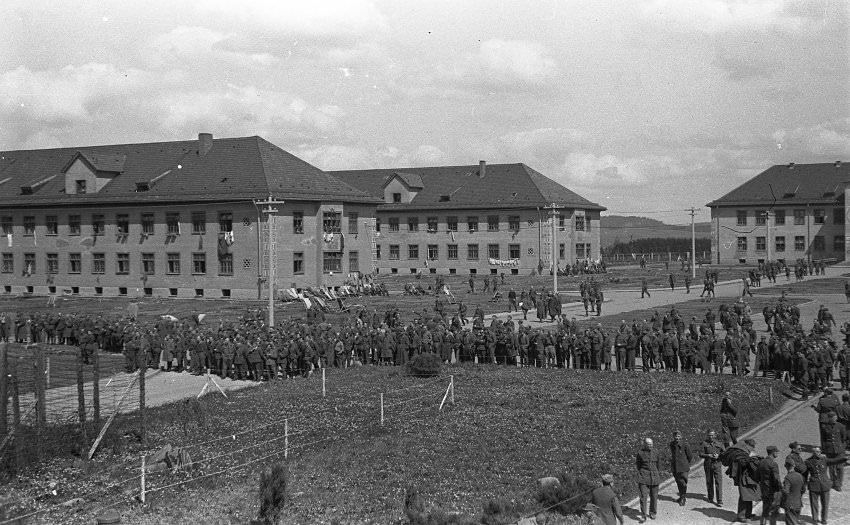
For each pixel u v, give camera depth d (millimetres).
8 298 89625
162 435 31797
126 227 91062
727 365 43344
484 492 23828
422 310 71188
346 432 31547
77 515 22688
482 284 101500
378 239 125875
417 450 28734
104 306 79875
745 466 21750
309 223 87625
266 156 89938
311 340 45062
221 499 23859
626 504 23312
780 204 129000
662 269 127750
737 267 126062
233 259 86125
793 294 80938
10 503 23641
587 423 31688
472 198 121250
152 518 22156
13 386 27469
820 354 36219
